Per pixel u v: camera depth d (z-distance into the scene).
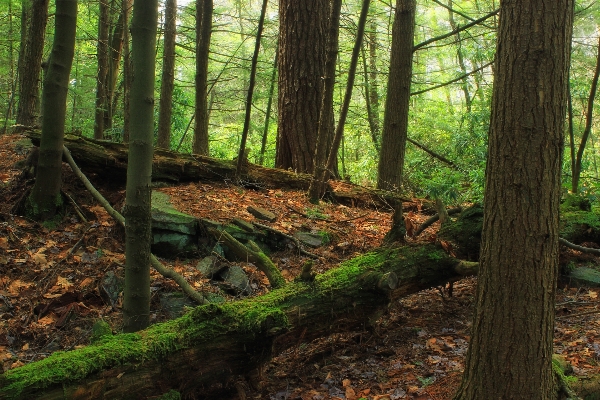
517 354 2.70
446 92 21.67
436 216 5.65
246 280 5.57
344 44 15.78
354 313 4.29
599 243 6.75
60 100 6.10
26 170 6.68
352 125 16.47
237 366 3.66
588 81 13.02
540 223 2.65
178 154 7.70
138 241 3.84
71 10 5.95
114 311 4.93
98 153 6.89
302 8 9.35
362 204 8.54
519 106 2.64
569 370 3.54
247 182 8.02
